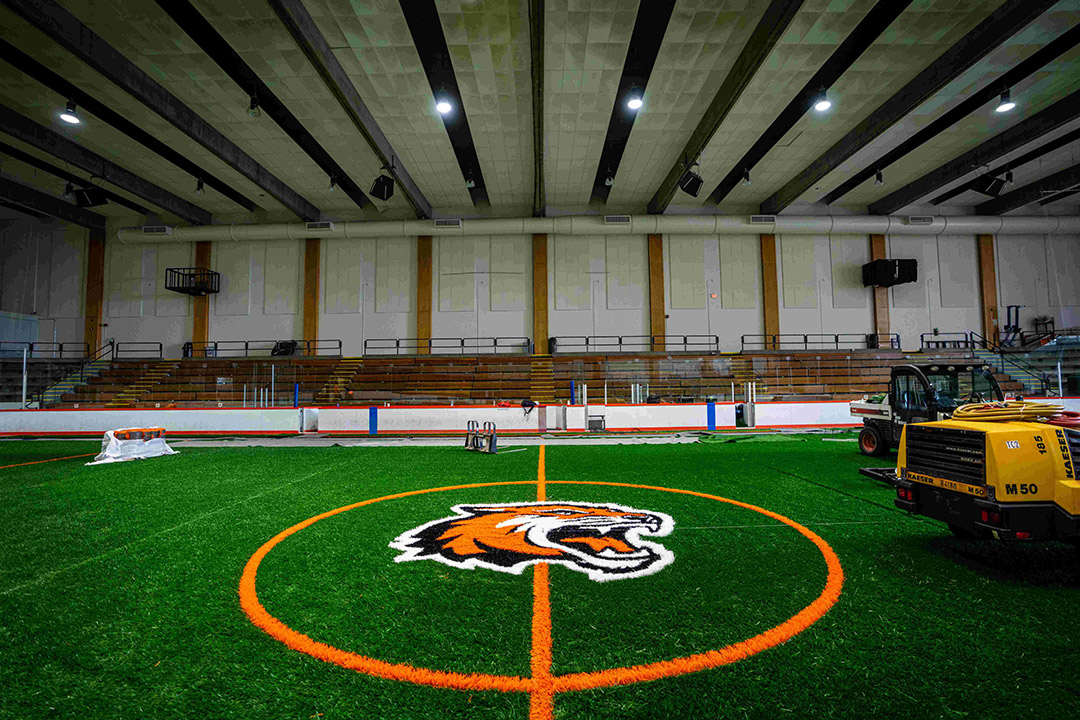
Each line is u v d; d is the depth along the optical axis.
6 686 2.12
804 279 20.42
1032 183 18.38
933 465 3.69
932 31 10.40
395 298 20.50
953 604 2.83
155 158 16.06
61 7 9.66
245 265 20.69
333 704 1.99
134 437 9.06
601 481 6.61
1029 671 2.18
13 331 19.70
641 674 2.16
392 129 14.30
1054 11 9.71
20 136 13.45
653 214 19.92
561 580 3.21
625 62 12.23
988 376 7.17
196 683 2.14
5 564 3.58
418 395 15.94
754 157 16.48
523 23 10.12
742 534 4.18
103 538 4.19
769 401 14.99
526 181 17.95
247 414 13.79
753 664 2.24
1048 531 3.09
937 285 20.39
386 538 4.14
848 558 3.59
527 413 13.77
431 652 2.37
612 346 20.17
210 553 3.80
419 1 10.23
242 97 12.84
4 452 10.24
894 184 18.52
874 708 1.93
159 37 10.61
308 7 9.63
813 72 11.60
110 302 20.66
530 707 1.95
